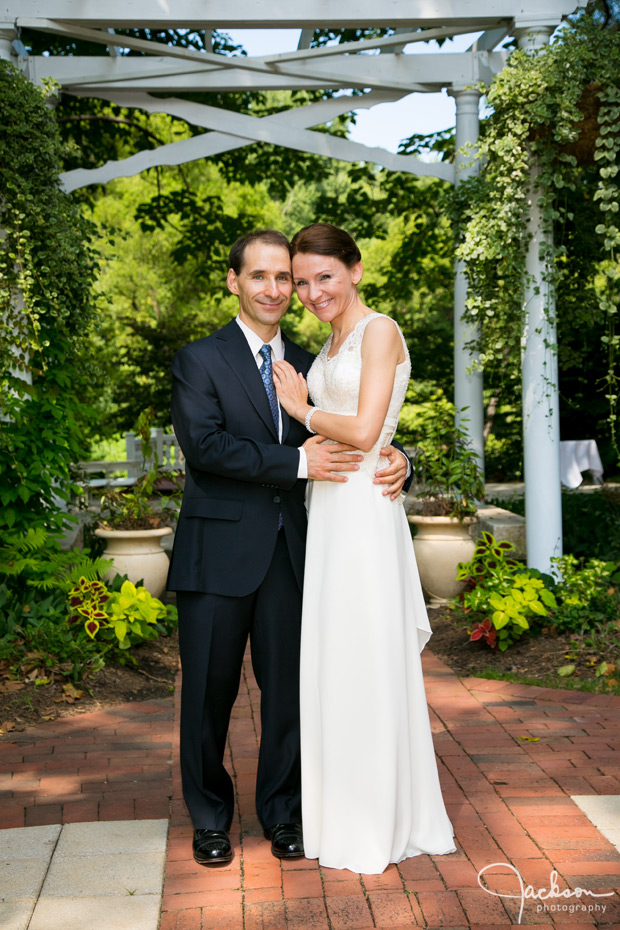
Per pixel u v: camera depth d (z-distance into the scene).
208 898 2.57
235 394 2.77
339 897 2.56
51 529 5.68
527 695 4.45
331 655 2.74
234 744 3.90
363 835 2.73
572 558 5.65
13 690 4.36
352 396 2.75
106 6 5.95
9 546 5.32
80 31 6.25
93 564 5.23
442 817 2.87
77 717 4.22
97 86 7.05
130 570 5.98
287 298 2.79
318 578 2.81
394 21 6.03
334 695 2.73
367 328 2.75
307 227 2.77
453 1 5.98
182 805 3.22
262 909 2.50
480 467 7.18
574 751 3.69
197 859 2.76
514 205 5.49
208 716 2.80
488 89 5.84
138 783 3.43
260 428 2.80
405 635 2.86
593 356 11.32
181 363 2.80
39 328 5.49
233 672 2.83
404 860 2.78
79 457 6.05
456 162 7.10
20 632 4.76
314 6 5.95
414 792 2.84
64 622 4.90
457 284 7.13
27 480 5.43
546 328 5.77
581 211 6.37
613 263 5.54
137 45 6.51
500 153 5.39
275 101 18.61
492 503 10.30
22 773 3.54
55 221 5.47
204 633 2.76
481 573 5.66
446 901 2.53
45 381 5.84
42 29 6.14
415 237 13.36
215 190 20.12
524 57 5.34
